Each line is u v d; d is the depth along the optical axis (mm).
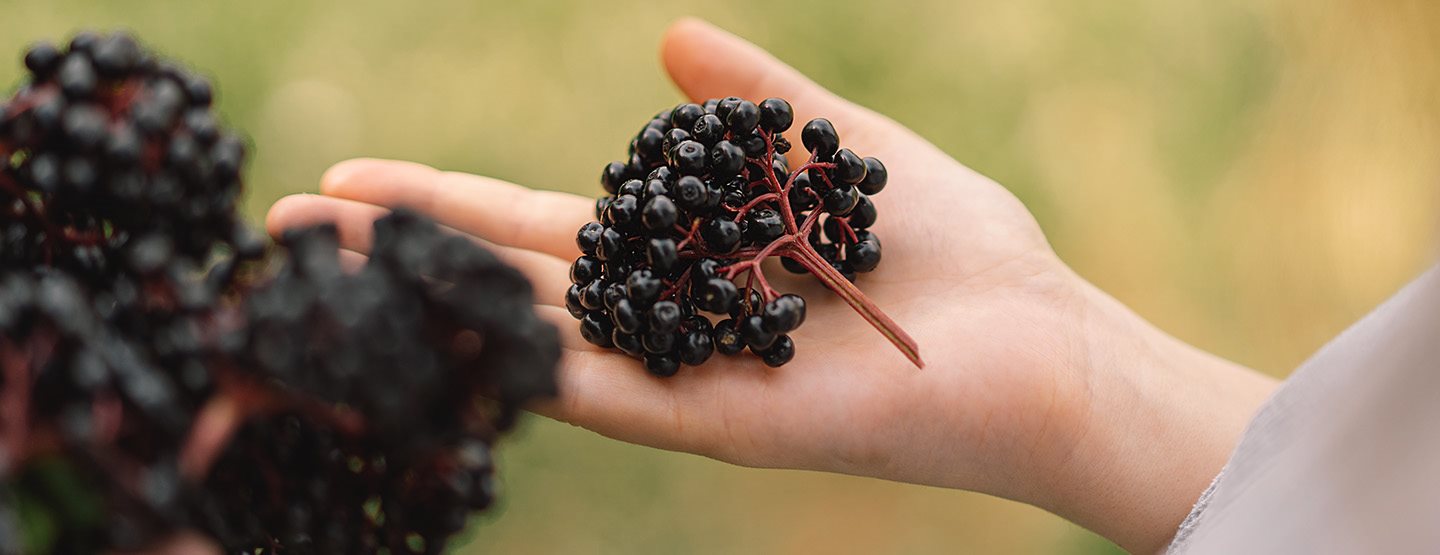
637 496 502
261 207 522
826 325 350
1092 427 347
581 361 337
